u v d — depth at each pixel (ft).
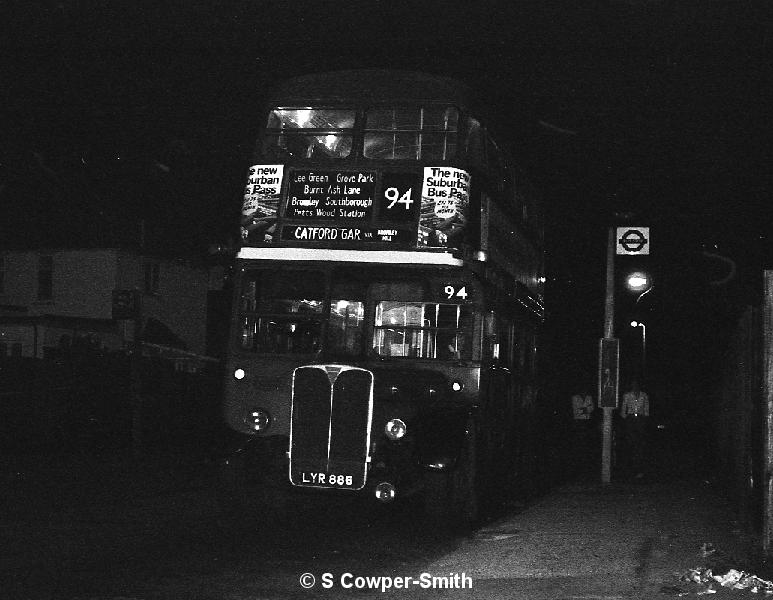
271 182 48.70
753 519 45.14
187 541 42.06
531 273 67.15
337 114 48.62
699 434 118.52
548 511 54.29
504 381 54.34
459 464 46.06
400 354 47.52
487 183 50.67
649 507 55.83
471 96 48.83
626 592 31.71
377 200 47.70
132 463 70.28
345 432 46.39
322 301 48.06
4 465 66.64
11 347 129.18
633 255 69.46
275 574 34.71
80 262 136.36
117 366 92.79
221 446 48.80
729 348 63.52
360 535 45.32
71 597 30.01
